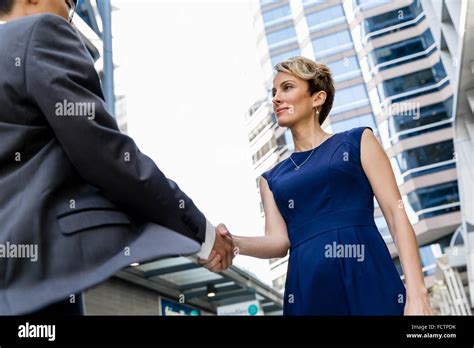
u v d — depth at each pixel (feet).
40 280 2.48
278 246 4.72
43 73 2.75
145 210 2.83
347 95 109.19
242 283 34.86
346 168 4.28
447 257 58.85
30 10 3.43
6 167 2.75
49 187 2.64
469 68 38.99
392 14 109.40
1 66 2.84
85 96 2.82
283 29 107.96
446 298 60.13
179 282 32.99
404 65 106.42
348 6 112.37
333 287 3.96
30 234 2.52
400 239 3.95
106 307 26.35
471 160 42.83
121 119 34.88
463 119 43.57
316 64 5.04
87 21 27.35
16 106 2.80
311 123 4.93
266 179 4.99
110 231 2.68
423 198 101.45
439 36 46.11
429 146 101.45
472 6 33.55
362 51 108.47
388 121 105.40
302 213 4.36
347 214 4.16
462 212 44.80
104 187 2.75
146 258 2.63
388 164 4.32
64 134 2.68
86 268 2.56
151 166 2.87
